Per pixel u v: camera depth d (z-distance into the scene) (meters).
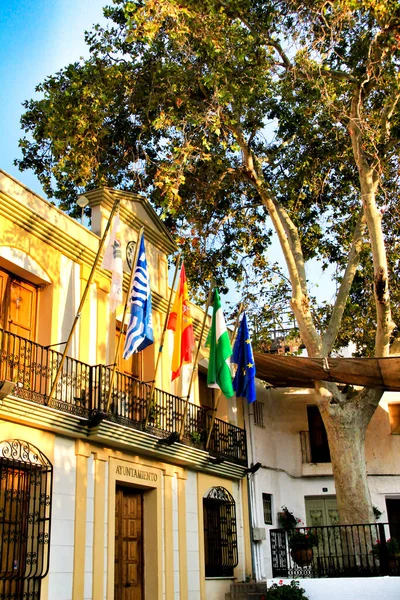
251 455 20.30
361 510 16.86
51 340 12.95
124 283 15.61
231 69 15.68
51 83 17.89
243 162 18.27
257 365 17.97
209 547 17.77
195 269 21.38
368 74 15.82
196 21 15.21
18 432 11.51
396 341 17.88
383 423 21.70
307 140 19.42
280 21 16.31
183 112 16.84
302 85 17.83
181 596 15.44
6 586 10.81
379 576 15.46
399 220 19.70
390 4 14.66
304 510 21.42
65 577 11.95
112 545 13.41
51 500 11.79
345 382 17.44
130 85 17.11
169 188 15.60
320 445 22.27
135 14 14.58
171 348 17.34
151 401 14.48
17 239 12.57
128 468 14.43
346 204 21.19
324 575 16.22
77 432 12.66
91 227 15.41
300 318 18.22
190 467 16.97
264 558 19.81
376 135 17.00
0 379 11.19
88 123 16.61
